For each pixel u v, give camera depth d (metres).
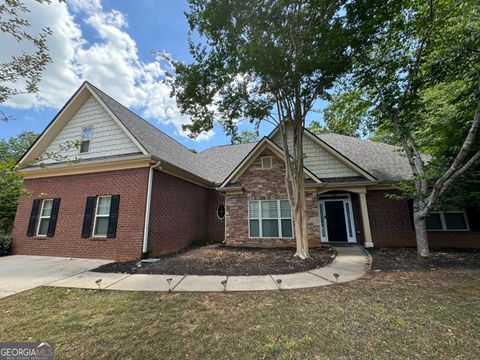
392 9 6.43
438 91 9.50
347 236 11.38
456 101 7.68
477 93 6.47
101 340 3.13
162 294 4.84
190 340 3.09
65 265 7.64
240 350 2.85
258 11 6.29
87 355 2.82
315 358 2.66
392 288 4.91
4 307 4.30
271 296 4.59
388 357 2.66
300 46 6.71
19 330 3.42
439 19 6.99
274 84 7.23
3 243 9.77
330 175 11.39
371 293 4.65
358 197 11.38
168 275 6.27
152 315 3.85
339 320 3.54
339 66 6.73
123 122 9.75
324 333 3.18
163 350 2.89
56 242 9.45
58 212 9.80
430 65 7.59
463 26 6.65
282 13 6.37
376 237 10.45
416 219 7.94
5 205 10.96
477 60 6.60
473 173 7.82
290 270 6.43
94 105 10.65
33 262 8.16
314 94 7.90
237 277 5.93
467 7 6.18
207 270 6.61
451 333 3.14
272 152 11.20
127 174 9.20
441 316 3.62
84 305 4.32
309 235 9.93
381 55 8.50
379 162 12.19
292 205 8.44
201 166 15.01
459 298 4.28
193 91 7.57
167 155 10.82
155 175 9.34
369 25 6.44
